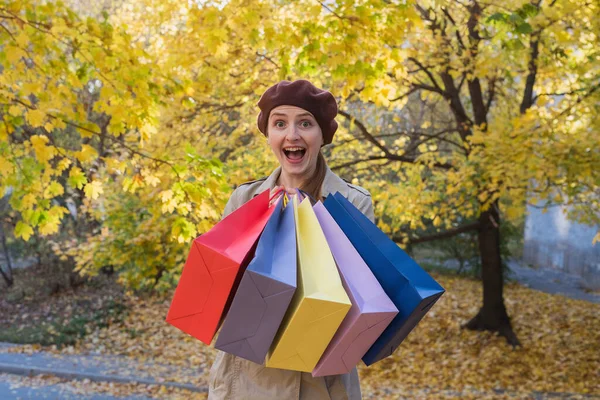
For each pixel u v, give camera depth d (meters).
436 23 7.19
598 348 9.58
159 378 9.09
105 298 13.96
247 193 1.85
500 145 6.55
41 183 4.07
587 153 6.40
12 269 15.83
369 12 4.23
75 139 12.19
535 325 11.09
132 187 4.50
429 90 8.73
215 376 1.65
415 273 1.37
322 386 1.58
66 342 11.25
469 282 15.90
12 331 11.93
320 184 1.77
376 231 1.45
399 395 7.84
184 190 4.27
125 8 7.02
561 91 9.30
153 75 4.17
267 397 1.56
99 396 8.26
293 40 4.42
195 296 1.32
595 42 6.28
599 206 8.23
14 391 8.40
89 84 11.42
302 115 1.65
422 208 8.18
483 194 7.02
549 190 6.93
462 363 9.21
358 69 4.41
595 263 15.58
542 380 8.41
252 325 1.25
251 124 7.67
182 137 7.44
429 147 10.20
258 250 1.25
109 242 7.41
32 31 3.84
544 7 5.08
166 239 7.19
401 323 1.32
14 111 3.93
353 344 1.29
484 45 7.45
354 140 8.62
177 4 5.83
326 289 1.26
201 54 5.83
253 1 4.63
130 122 4.07
